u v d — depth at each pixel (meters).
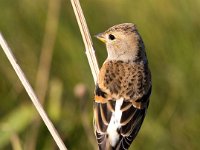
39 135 14.58
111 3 16.52
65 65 15.95
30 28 16.45
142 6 16.45
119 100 12.20
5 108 15.73
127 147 11.88
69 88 15.71
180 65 15.96
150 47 16.12
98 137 11.95
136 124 12.12
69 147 14.90
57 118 14.84
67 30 16.12
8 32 16.52
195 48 16.05
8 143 14.60
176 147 15.42
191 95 15.80
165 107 15.71
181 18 16.23
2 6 16.78
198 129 15.58
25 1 16.73
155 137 15.38
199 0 16.38
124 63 12.68
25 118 14.29
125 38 12.77
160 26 16.23
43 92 15.33
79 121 15.04
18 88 15.95
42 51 15.81
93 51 12.79
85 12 16.42
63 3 16.45
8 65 16.11
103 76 12.46
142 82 12.46
